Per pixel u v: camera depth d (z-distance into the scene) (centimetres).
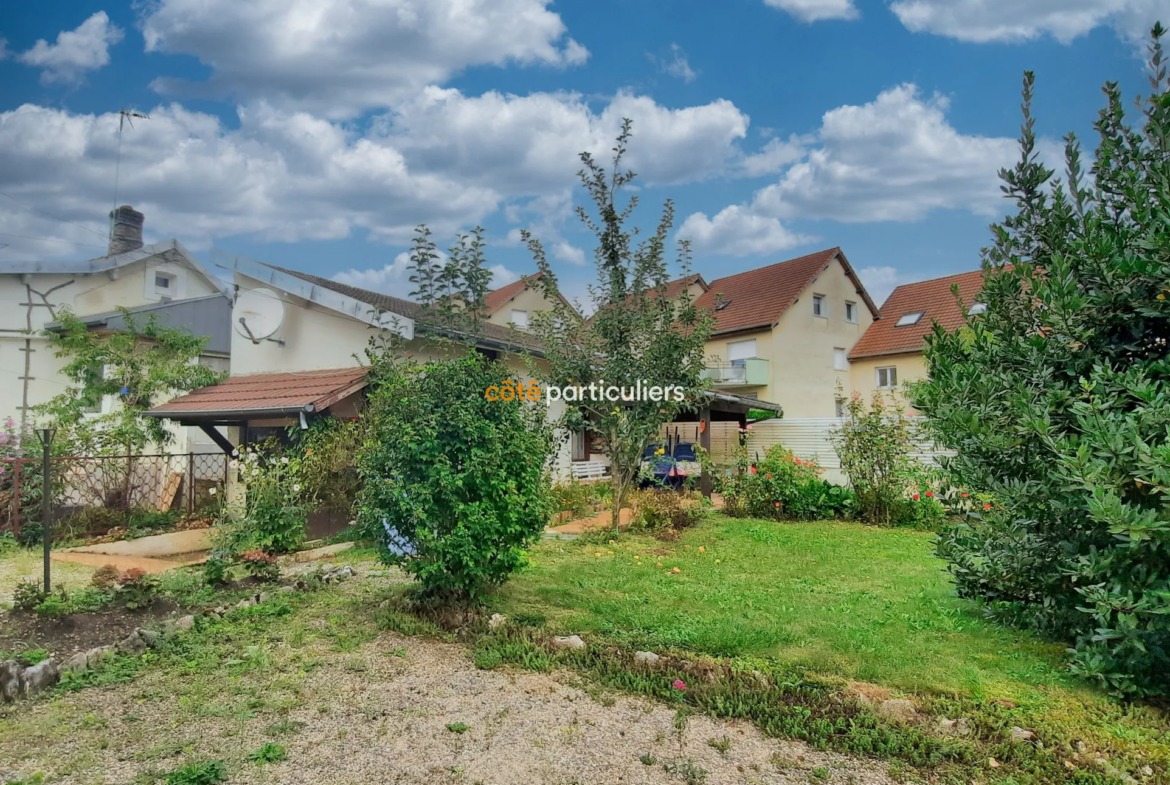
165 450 1242
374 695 411
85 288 1577
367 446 652
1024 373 452
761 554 837
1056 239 468
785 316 2625
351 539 907
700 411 1527
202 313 1599
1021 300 471
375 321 1020
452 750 345
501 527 562
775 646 493
